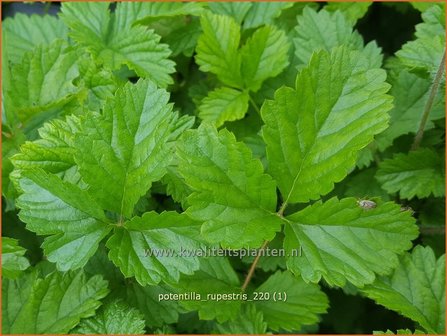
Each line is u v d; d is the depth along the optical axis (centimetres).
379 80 19
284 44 24
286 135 18
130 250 18
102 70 23
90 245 18
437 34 24
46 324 19
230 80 24
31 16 27
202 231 17
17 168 19
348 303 26
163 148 18
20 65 23
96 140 18
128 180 18
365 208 18
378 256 18
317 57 18
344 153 18
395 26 30
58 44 23
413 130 24
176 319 20
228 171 18
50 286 19
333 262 18
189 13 24
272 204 19
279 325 20
